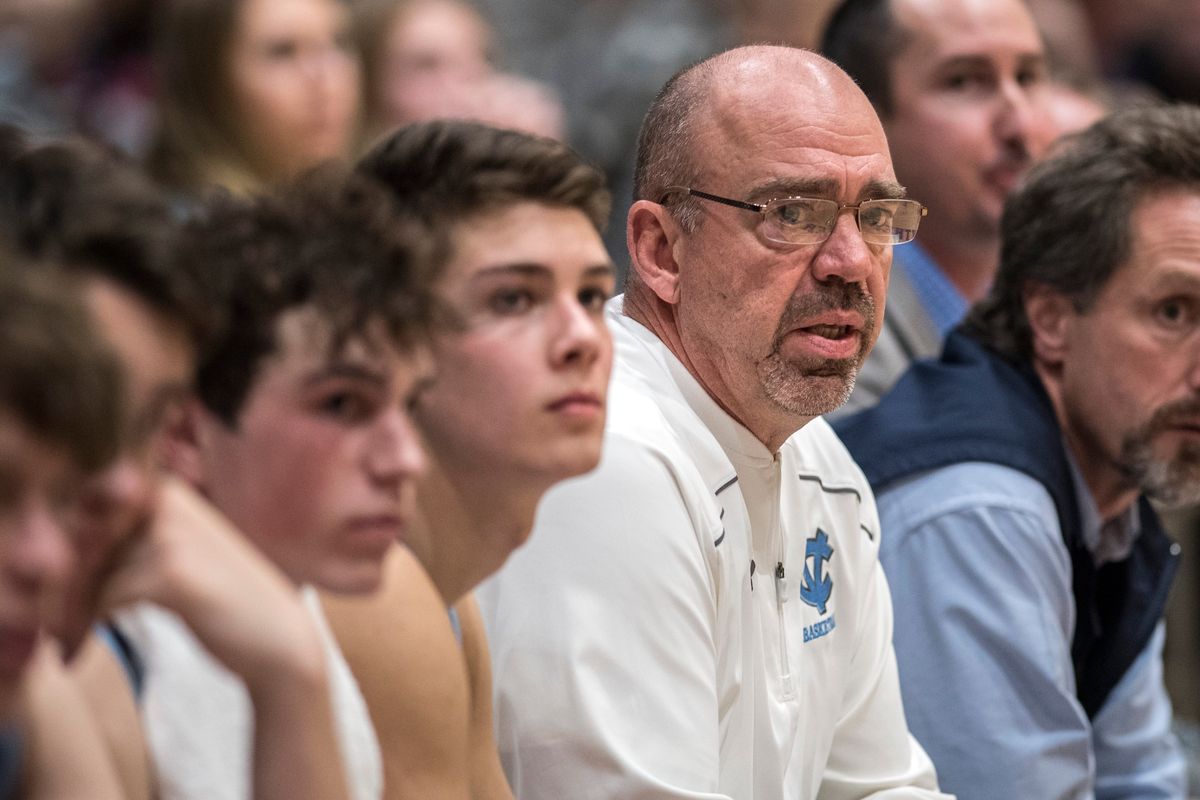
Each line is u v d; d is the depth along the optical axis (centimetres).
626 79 1584
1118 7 1970
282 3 1178
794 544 658
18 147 359
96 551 345
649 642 570
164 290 350
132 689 398
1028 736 714
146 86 1405
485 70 1457
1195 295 747
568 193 471
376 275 397
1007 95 1039
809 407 618
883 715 692
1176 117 761
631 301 647
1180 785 855
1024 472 742
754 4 1480
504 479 472
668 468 593
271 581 380
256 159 1178
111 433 307
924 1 1041
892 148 1066
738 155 610
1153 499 821
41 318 295
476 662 532
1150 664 851
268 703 374
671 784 562
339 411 394
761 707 629
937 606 727
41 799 361
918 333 980
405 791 481
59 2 1428
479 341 461
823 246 612
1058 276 769
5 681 309
